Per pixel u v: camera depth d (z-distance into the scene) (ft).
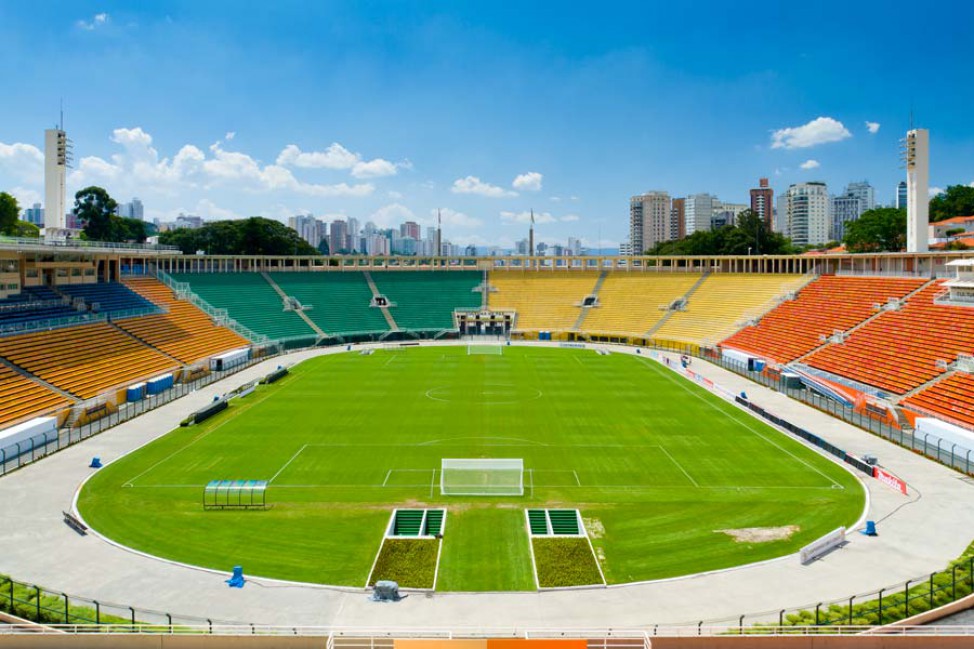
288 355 362.12
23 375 220.02
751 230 598.75
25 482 159.22
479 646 86.69
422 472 167.84
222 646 91.81
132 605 104.63
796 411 230.89
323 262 591.37
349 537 130.41
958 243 464.24
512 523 137.39
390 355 362.12
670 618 101.14
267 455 181.37
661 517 140.15
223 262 483.10
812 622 96.48
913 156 337.52
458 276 491.31
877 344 270.67
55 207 312.71
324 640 91.15
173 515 140.56
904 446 188.03
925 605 100.17
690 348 370.73
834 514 140.97
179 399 250.78
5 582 109.29
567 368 320.50
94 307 303.27
